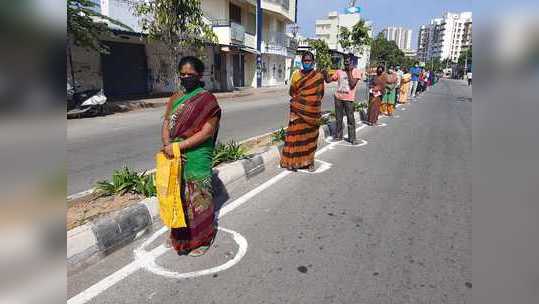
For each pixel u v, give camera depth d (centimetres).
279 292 279
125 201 412
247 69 2964
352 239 366
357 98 2083
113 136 867
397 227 395
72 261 295
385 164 651
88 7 1261
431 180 564
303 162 589
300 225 395
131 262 315
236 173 518
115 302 264
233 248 343
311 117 567
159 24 1295
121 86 1792
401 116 1325
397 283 294
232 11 2750
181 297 271
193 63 301
